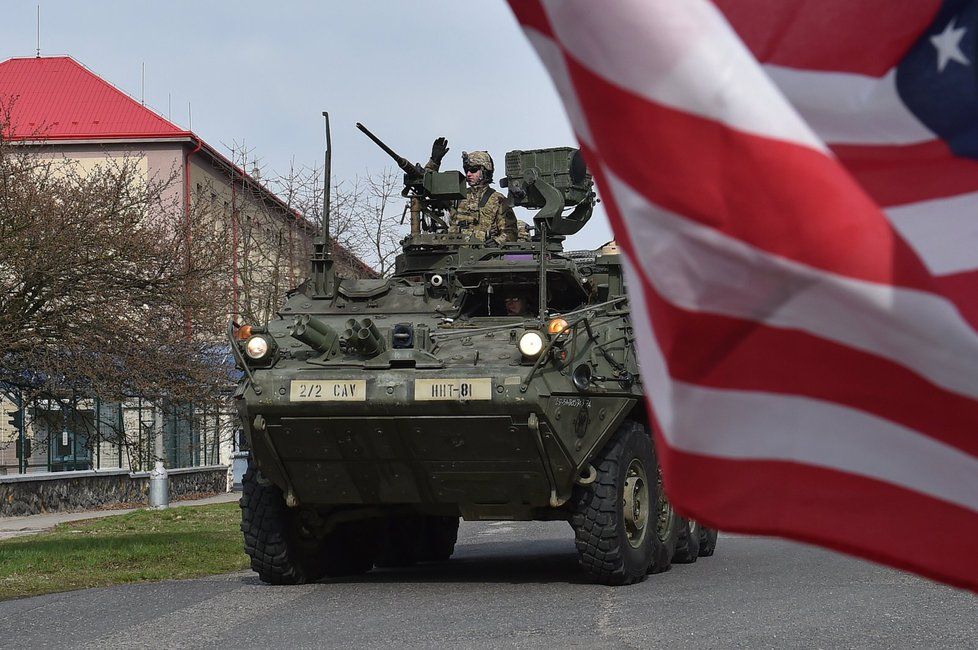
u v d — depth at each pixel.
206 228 23.19
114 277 16.19
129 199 17.14
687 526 14.16
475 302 13.98
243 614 9.98
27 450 27.02
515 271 13.41
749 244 3.31
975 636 8.27
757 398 3.50
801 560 14.34
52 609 10.32
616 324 12.66
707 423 3.54
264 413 11.61
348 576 13.86
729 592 10.92
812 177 3.30
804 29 3.84
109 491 28.45
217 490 34.88
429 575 13.70
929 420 3.45
